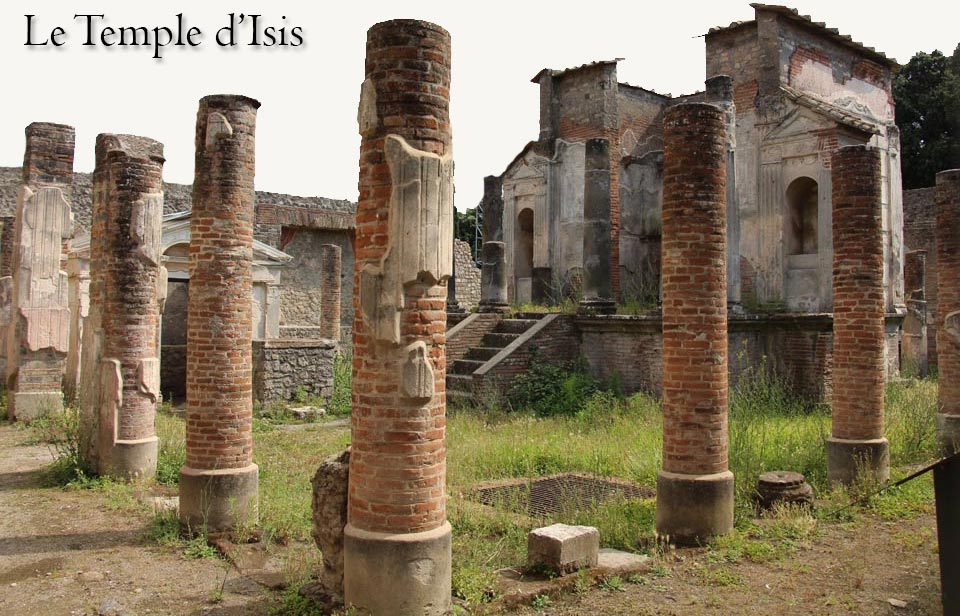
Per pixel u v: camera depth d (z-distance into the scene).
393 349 6.03
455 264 29.75
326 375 19.20
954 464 5.77
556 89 24.33
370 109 6.18
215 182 8.70
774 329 17.27
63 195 16.61
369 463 6.05
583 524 8.62
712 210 8.65
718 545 8.11
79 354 18.02
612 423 14.91
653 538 8.31
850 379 10.76
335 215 28.45
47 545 8.12
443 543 6.04
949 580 5.76
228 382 8.60
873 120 21.45
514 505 9.39
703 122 8.66
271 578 7.11
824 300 18.27
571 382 17.42
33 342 16.12
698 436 8.41
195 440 8.55
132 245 11.09
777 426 12.44
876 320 10.74
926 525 9.05
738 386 15.52
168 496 10.14
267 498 9.73
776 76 19.14
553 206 23.94
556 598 6.70
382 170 6.15
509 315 20.67
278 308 23.70
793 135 18.83
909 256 25.81
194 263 8.71
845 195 10.98
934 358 28.33
